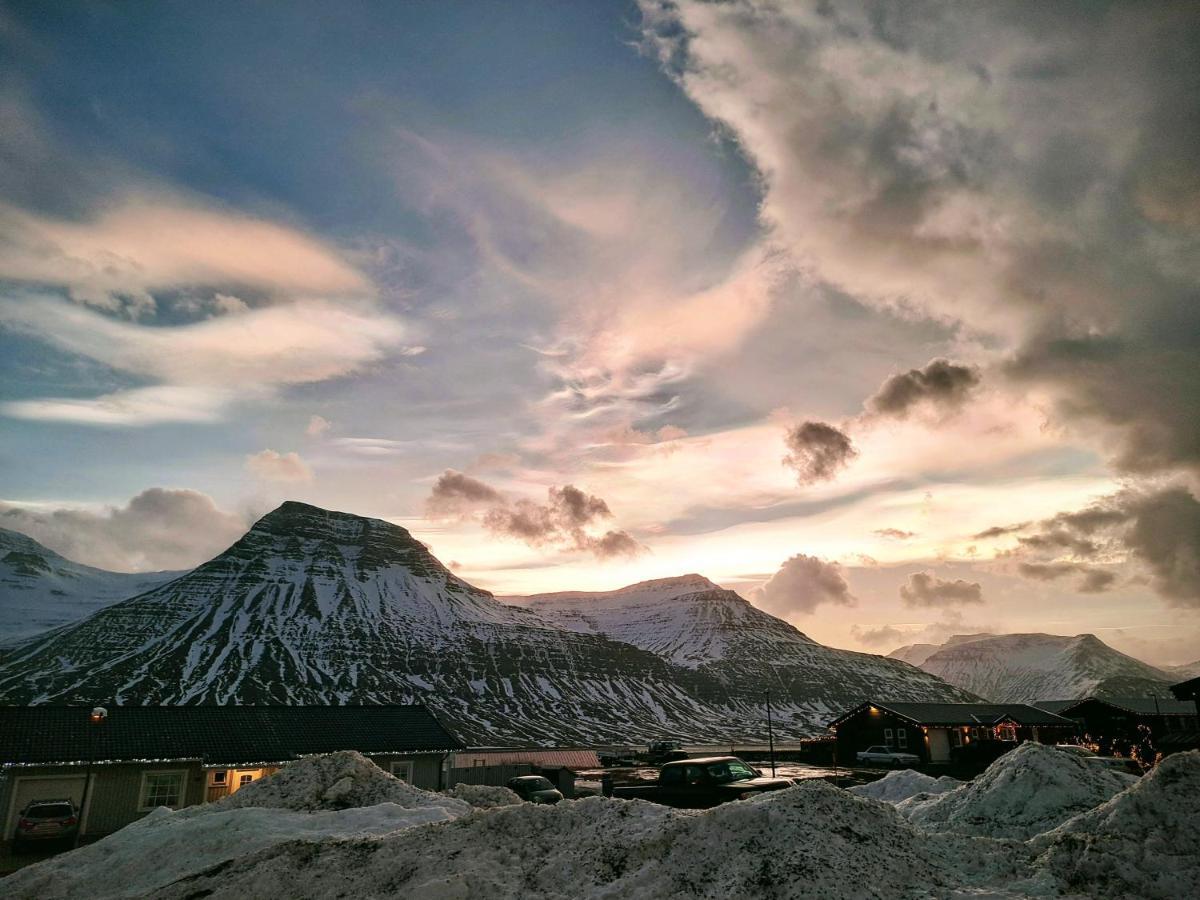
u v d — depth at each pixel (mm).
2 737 30688
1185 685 38531
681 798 18188
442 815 16000
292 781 19188
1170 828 9758
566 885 9820
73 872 13594
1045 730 58031
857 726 59562
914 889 9078
